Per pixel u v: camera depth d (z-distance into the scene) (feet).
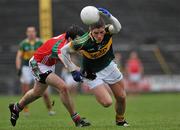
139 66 263.29
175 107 164.96
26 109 134.92
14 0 356.18
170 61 308.19
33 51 146.51
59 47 87.20
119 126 89.61
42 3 251.39
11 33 334.44
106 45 83.71
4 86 279.69
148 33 333.83
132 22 340.59
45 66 89.56
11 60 307.17
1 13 348.79
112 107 167.22
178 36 333.01
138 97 235.20
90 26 80.79
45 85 90.79
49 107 134.62
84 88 267.80
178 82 277.44
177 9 355.77
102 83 85.15
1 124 107.96
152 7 353.72
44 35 251.39
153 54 309.63
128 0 354.95
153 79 274.57
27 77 148.05
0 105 187.83
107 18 81.56
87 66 85.15
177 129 85.20
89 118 123.95
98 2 351.46
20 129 91.09
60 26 335.26
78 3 350.84
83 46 82.79
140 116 126.82
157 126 91.40
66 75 222.07
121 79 86.48
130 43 318.65
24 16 346.33
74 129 85.30
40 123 105.91
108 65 85.61
